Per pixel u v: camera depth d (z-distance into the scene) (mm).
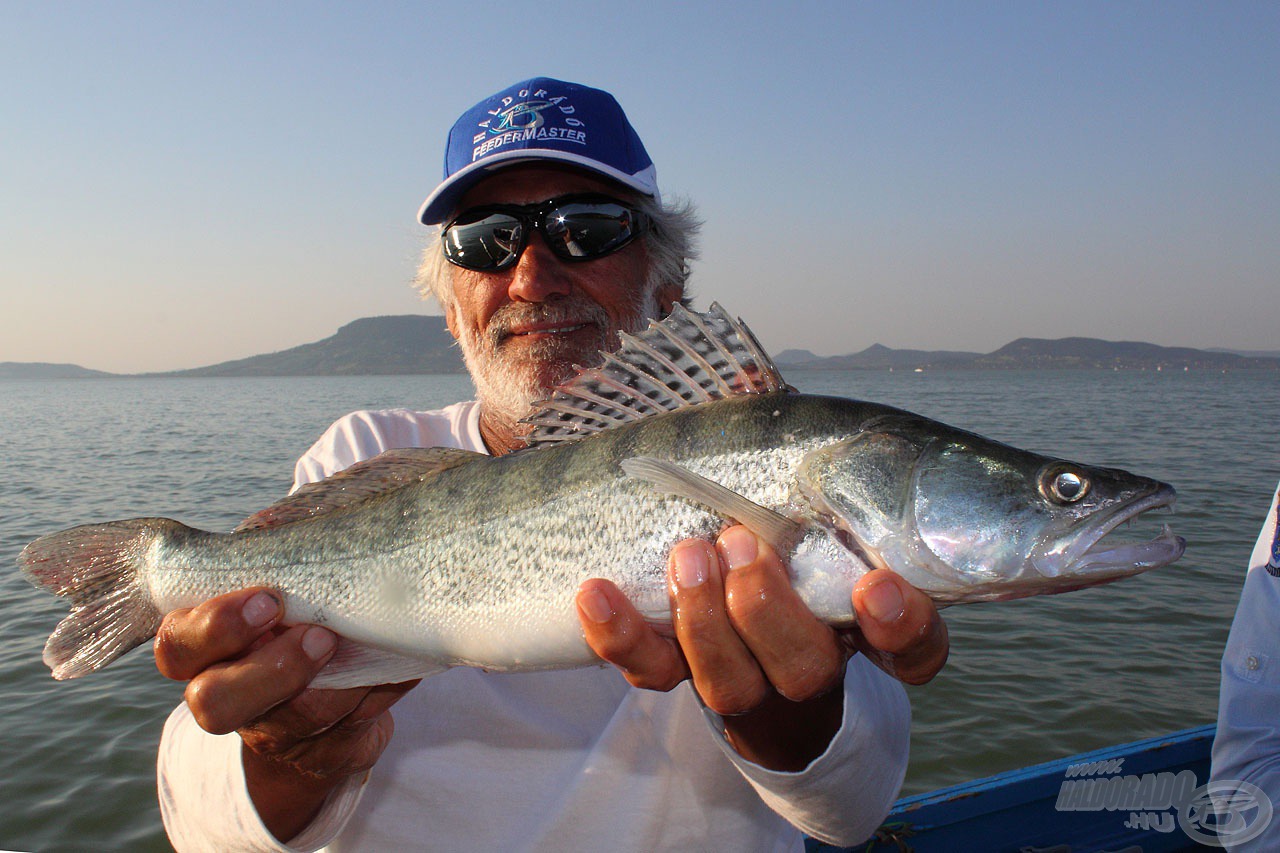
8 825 1175
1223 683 621
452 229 618
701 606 424
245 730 460
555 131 602
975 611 1905
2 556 2459
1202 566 2201
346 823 512
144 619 576
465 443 645
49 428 9391
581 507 508
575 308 612
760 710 479
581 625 480
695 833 538
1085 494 486
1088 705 1456
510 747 537
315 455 641
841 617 483
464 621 516
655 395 538
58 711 1468
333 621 539
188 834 510
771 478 502
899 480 495
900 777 540
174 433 8258
